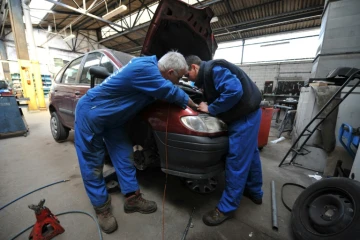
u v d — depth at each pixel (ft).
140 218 4.35
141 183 5.97
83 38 39.37
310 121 7.17
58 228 3.72
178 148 3.98
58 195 5.13
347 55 12.16
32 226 3.94
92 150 3.89
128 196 4.48
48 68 34.47
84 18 29.96
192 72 4.17
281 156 9.45
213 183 5.59
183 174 4.12
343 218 3.24
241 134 3.95
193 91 5.59
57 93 8.72
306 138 7.51
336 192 3.73
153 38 4.95
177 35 5.30
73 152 8.47
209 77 3.87
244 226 4.24
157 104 4.36
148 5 23.45
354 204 3.22
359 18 11.51
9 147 9.04
